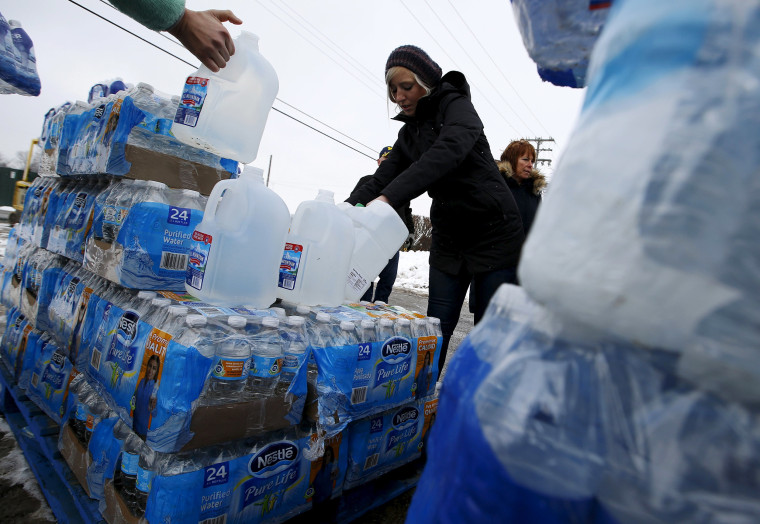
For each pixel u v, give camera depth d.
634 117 0.40
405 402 1.67
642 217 0.38
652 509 0.37
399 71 2.03
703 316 0.36
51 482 1.49
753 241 0.35
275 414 1.23
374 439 1.60
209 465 1.13
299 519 1.42
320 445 1.35
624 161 0.40
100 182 1.73
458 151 1.87
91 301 1.52
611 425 0.40
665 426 0.38
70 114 1.94
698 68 0.38
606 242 0.39
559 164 0.49
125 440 1.28
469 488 0.45
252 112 1.64
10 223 11.70
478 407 0.48
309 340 1.36
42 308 1.84
